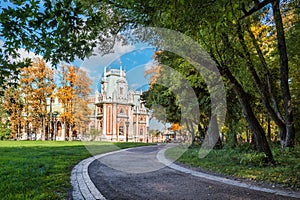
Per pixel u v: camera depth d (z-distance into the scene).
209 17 3.73
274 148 9.52
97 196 3.98
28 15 2.93
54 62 3.63
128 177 5.64
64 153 10.65
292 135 8.28
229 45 7.12
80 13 3.18
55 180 4.92
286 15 8.16
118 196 4.04
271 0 3.68
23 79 27.48
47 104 30.69
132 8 5.31
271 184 5.03
